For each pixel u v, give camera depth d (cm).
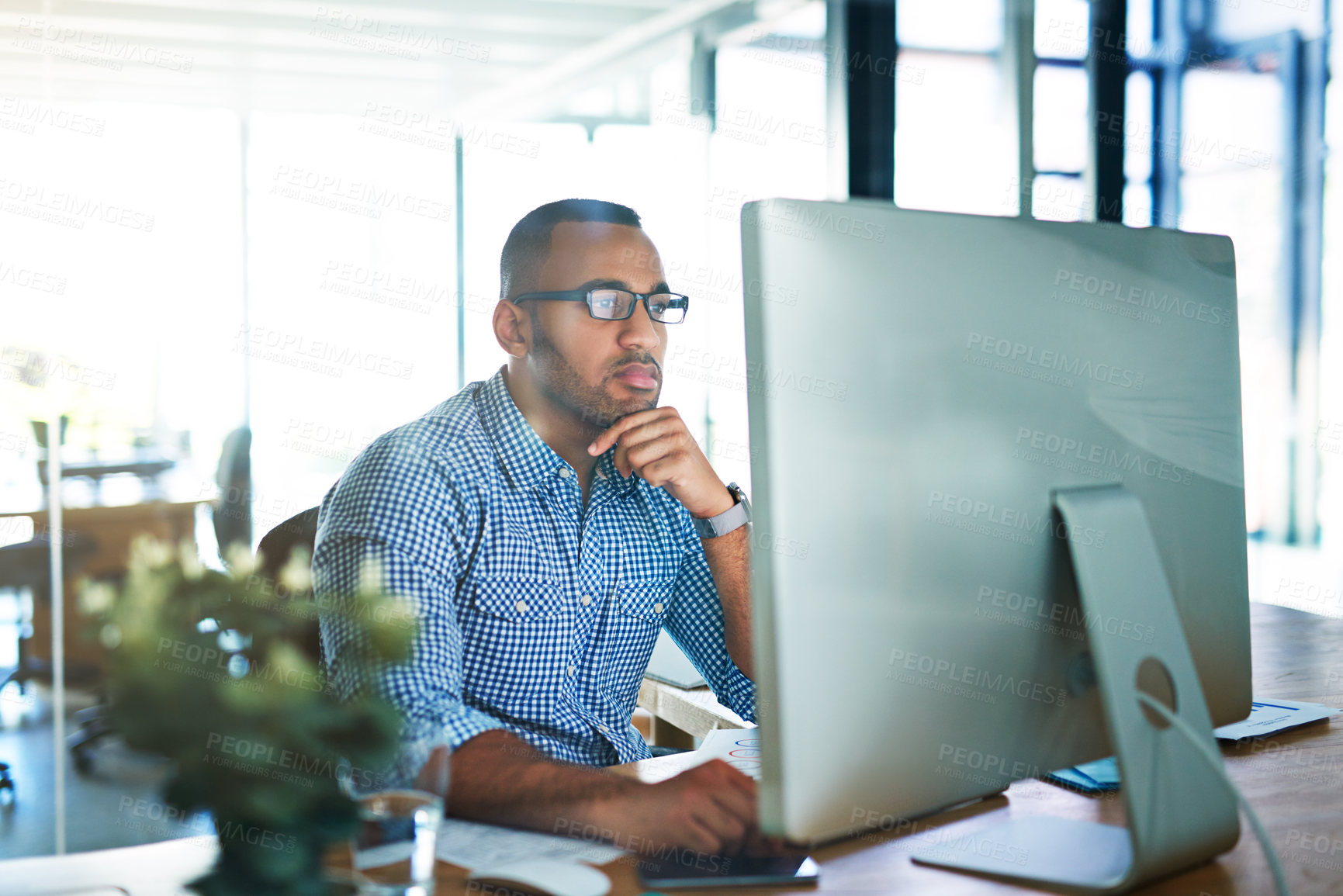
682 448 123
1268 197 521
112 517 434
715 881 75
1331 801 91
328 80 763
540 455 123
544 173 703
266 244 654
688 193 635
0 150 582
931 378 70
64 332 568
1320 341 510
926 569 69
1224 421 89
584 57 714
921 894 73
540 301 126
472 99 793
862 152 536
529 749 92
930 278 70
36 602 394
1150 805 71
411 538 109
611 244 127
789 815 64
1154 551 78
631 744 129
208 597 58
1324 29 500
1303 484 517
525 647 120
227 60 717
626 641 131
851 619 66
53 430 505
